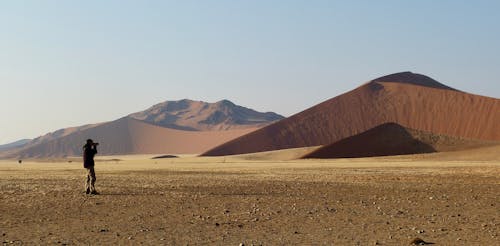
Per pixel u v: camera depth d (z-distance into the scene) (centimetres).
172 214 2078
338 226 1769
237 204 2406
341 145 14900
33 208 2272
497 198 2617
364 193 2920
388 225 1788
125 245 1445
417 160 10944
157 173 5506
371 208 2248
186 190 3138
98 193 2912
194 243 1473
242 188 3272
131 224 1823
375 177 4331
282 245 1439
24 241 1505
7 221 1895
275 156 16288
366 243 1463
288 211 2153
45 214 2084
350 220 1906
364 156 14325
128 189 3209
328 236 1578
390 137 15038
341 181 3872
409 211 2148
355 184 3566
